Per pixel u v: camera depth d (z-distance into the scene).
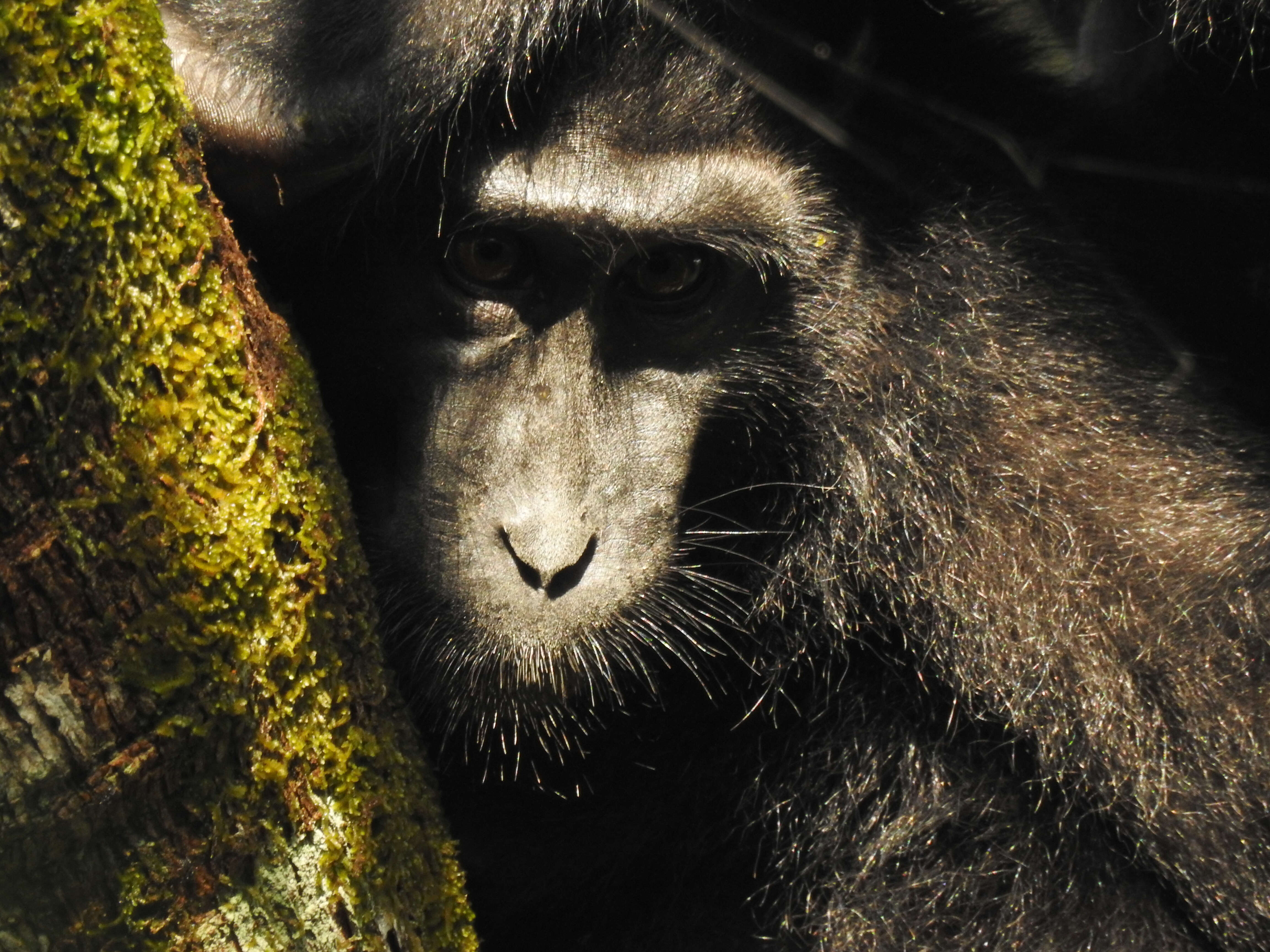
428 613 7.54
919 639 8.66
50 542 4.39
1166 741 8.08
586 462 7.45
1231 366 8.94
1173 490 8.44
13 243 4.25
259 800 4.91
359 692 5.39
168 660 4.65
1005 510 8.41
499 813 8.77
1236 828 7.95
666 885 9.16
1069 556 8.32
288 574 5.07
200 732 4.72
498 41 6.77
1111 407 8.52
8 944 4.52
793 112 7.66
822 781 9.11
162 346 4.67
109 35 4.45
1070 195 8.80
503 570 7.33
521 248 7.29
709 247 7.53
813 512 8.70
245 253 6.42
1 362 4.27
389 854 5.40
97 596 4.49
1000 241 8.50
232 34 6.75
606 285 7.38
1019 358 8.48
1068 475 8.41
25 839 4.46
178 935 4.78
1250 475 8.60
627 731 8.76
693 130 7.32
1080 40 9.48
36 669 4.40
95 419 4.47
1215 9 8.84
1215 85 9.20
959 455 8.48
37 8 4.25
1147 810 8.02
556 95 7.09
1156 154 9.02
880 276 8.38
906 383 8.45
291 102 6.56
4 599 4.33
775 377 8.27
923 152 8.31
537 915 9.11
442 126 6.93
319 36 6.75
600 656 7.53
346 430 7.84
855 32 7.84
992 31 8.66
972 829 8.81
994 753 8.79
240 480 4.88
